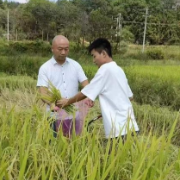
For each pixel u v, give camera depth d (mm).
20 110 3918
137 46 43250
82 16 35000
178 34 49250
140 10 56625
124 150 3115
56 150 3264
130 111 4043
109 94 3996
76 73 4801
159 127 7047
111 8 35438
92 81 3990
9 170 2650
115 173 3025
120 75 4043
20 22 49938
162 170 3098
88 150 2953
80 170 2896
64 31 34938
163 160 3178
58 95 4172
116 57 28375
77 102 4387
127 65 22031
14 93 9031
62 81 4680
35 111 3840
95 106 7766
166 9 58219
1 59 17250
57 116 4043
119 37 31766
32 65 16781
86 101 4078
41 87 4570
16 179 2795
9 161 2824
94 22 31500
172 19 51719
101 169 3109
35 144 3004
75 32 32406
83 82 4863
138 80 11875
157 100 9867
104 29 31453
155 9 58688
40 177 2912
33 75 14766
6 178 2654
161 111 8039
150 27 51000
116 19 36281
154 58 31797
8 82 11312
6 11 54344
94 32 31578
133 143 3357
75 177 2818
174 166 3201
